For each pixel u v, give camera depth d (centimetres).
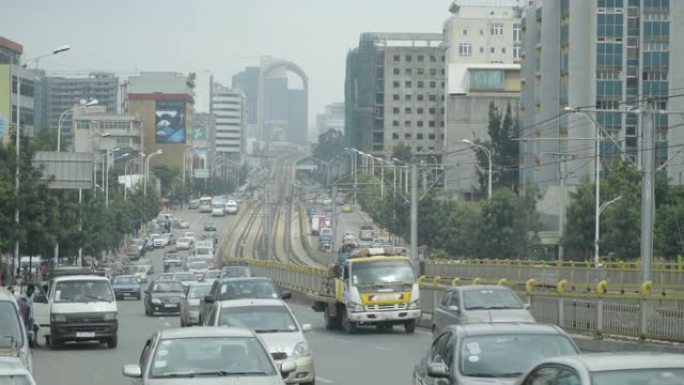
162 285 14338
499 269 15512
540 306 9044
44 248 16788
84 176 18262
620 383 2348
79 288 9025
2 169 15788
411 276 10244
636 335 7612
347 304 10194
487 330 3859
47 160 18188
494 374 3634
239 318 5678
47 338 9344
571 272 14200
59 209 18150
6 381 3116
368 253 10481
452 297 7650
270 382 3553
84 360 8012
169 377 3597
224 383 3503
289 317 5738
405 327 10412
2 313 5078
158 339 3819
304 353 5409
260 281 8550
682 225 17075
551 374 2564
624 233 18112
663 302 7331
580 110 11819
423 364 4147
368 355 8012
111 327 8894
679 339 7119
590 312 8250
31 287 9344
